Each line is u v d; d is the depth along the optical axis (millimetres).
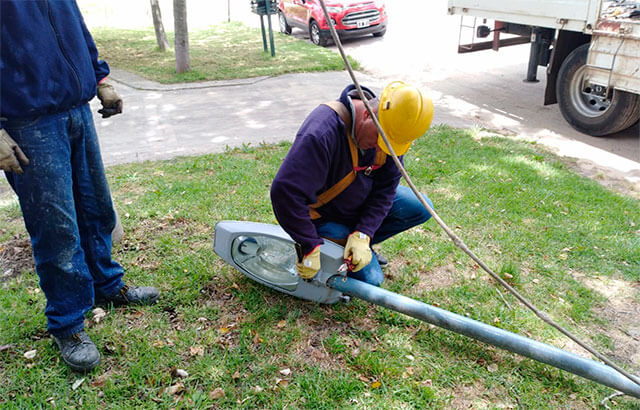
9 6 2121
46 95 2303
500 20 8234
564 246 4004
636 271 3701
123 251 3680
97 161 2732
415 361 2742
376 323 3027
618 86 6352
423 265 3645
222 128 6984
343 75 10164
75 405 2408
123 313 3016
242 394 2480
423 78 9922
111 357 2691
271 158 5613
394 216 3133
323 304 3148
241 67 10734
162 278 3346
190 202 4445
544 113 7902
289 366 2678
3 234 3982
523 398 2547
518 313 3182
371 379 2617
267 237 3066
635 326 3156
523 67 10656
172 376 2592
